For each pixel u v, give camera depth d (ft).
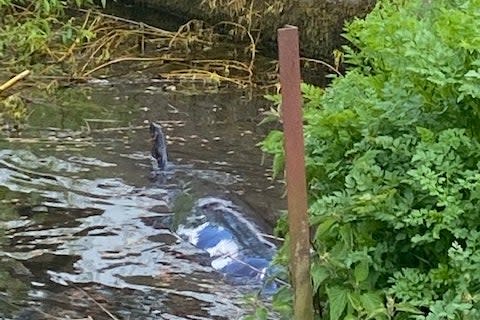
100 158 18.02
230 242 13.94
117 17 28.04
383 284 9.04
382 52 10.02
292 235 8.71
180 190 16.26
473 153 8.75
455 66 8.86
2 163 17.66
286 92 8.46
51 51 24.99
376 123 9.34
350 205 8.94
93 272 13.84
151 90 22.76
